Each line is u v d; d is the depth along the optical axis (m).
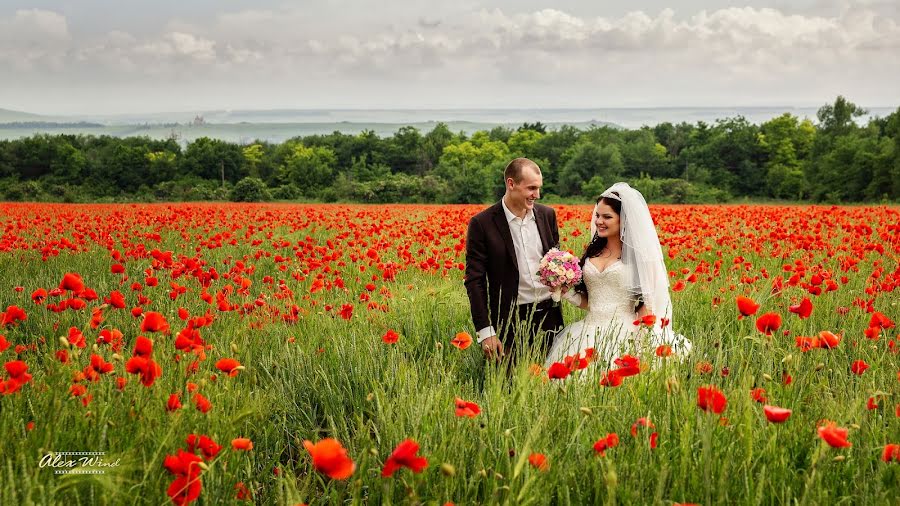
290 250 10.27
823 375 3.49
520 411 2.83
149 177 98.31
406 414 2.85
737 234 11.23
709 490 2.09
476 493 2.36
